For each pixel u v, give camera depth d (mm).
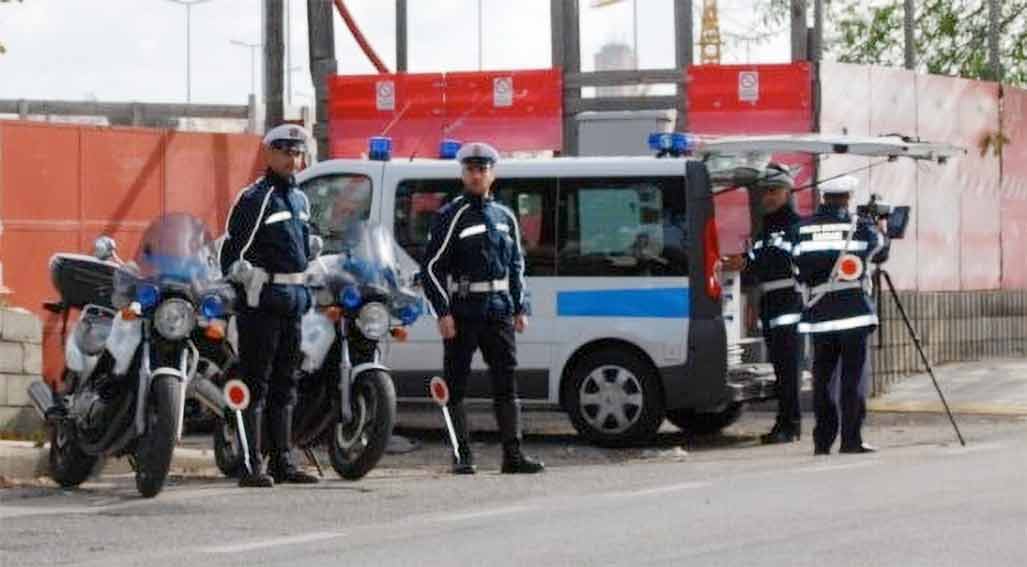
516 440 22562
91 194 34250
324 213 27422
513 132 35844
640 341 26188
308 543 16016
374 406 21234
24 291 33156
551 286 26578
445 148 27516
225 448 22281
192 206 35656
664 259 26219
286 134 21062
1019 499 17703
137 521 17703
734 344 27469
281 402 21344
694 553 14805
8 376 26906
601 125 34625
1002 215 41375
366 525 17234
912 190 38188
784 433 27312
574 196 26578
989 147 40844
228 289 20219
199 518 17891
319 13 36844
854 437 24922
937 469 20859
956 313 36688
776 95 35156
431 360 26938
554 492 19828
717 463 23250
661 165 26312
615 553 14914
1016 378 33781
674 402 26234
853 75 36156
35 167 33438
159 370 19766
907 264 38000
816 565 14094
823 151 27000
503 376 22641
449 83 36125
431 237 22578
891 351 33156
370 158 27422
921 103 38312
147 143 35031
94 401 20406
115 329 20109
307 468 23484
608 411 26375
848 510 17219
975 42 61844
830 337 25031
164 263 19906
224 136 36094
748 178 27188
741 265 27422
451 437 22688
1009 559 14273
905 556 14438
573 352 26469
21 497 19984
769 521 16578
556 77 35688
